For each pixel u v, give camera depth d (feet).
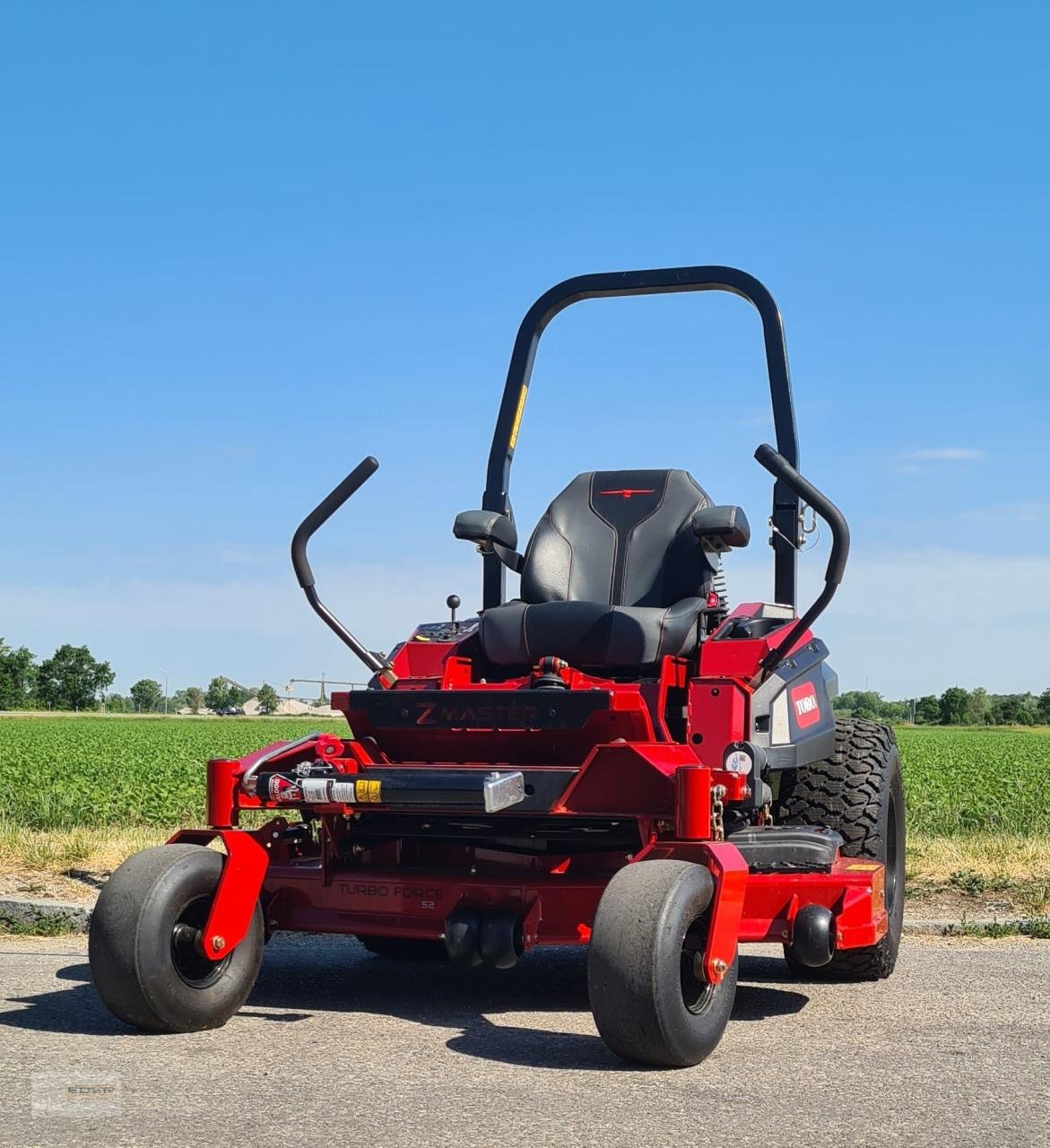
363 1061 15.14
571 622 20.10
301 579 20.39
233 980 17.16
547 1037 16.60
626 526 22.04
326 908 18.70
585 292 23.77
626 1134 12.35
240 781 17.76
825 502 18.11
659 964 14.57
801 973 21.72
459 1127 12.50
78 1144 11.85
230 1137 12.10
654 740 17.94
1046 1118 13.10
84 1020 17.22
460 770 17.62
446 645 20.66
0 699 555.69
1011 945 25.21
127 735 181.68
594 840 18.67
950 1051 16.14
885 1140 12.30
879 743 23.41
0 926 25.63
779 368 22.98
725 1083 14.38
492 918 17.37
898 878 23.89
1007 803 66.49
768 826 20.83
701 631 20.49
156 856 16.78
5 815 53.01
